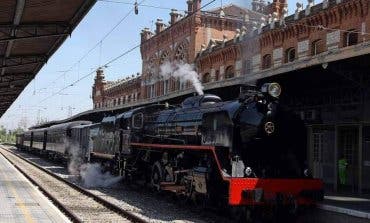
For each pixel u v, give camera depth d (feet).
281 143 43.16
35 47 70.59
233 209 43.60
